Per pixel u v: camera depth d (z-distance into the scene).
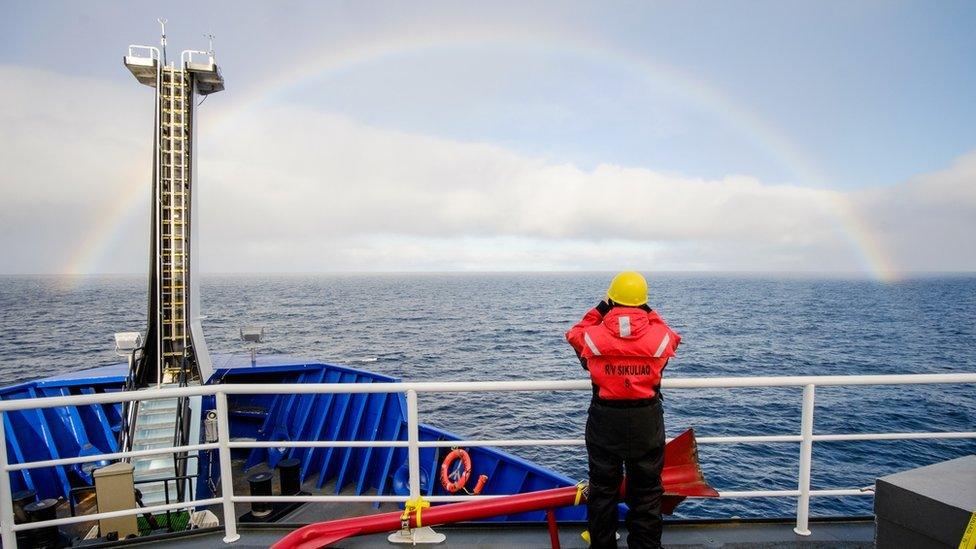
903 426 20.73
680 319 74.75
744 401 24.70
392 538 3.84
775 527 4.01
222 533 4.08
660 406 3.08
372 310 98.38
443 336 56.56
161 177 12.40
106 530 6.11
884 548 2.68
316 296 152.88
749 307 101.19
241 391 3.82
